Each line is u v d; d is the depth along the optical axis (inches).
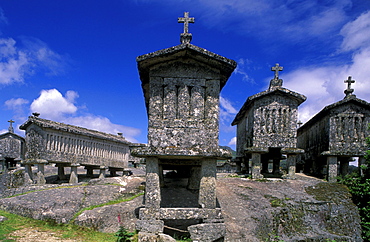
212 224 323.3
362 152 634.2
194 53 341.1
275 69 663.8
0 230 315.6
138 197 455.5
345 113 649.0
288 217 434.3
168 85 349.1
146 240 299.1
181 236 345.1
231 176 698.2
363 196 509.4
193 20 364.5
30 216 367.2
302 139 930.7
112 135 725.9
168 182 557.6
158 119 342.0
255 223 391.2
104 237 324.2
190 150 326.0
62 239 302.2
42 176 529.0
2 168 908.6
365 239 440.1
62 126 561.3
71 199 418.9
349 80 678.5
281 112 645.3
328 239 387.9
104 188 483.5
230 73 363.3
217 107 349.4
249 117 715.4
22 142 973.2
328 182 632.4
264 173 737.6
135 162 940.6
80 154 581.6
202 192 333.7
